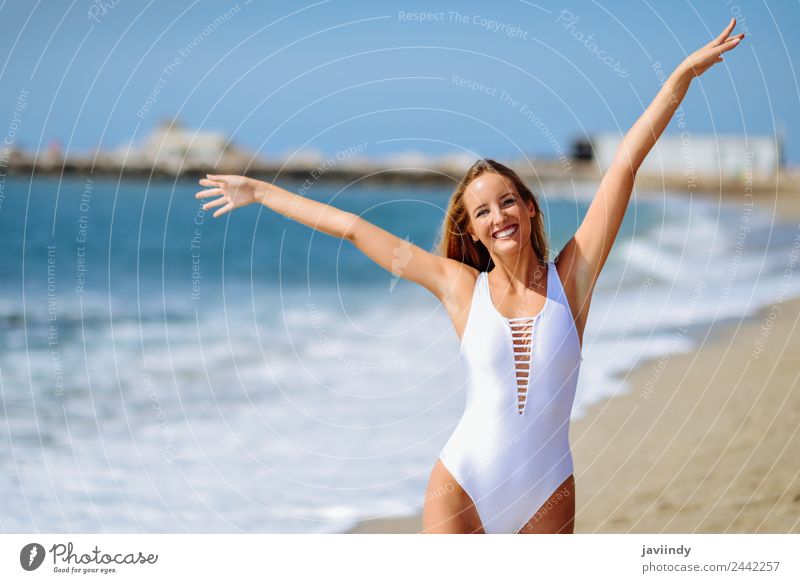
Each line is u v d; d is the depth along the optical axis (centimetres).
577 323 359
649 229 2848
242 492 629
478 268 380
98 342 1261
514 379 350
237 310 1638
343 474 665
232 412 853
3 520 566
